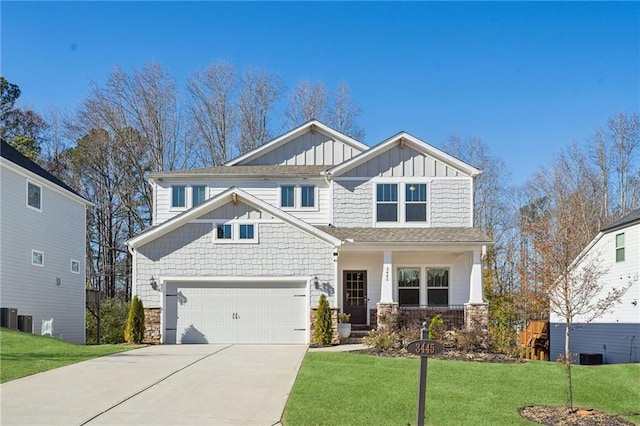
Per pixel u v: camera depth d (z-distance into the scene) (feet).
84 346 60.34
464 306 71.82
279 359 51.90
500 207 150.00
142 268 69.26
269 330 68.74
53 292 85.20
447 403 37.04
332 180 79.05
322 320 66.18
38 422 30.32
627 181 137.39
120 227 142.82
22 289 76.02
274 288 69.26
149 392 37.42
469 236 73.26
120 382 40.32
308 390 38.68
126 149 134.41
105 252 140.26
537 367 50.65
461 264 78.18
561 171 141.18
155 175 81.35
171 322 68.74
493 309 99.91
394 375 44.80
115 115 133.69
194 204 81.66
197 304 69.15
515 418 34.73
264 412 33.14
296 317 68.90
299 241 69.46
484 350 61.21
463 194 79.15
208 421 31.19
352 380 42.45
